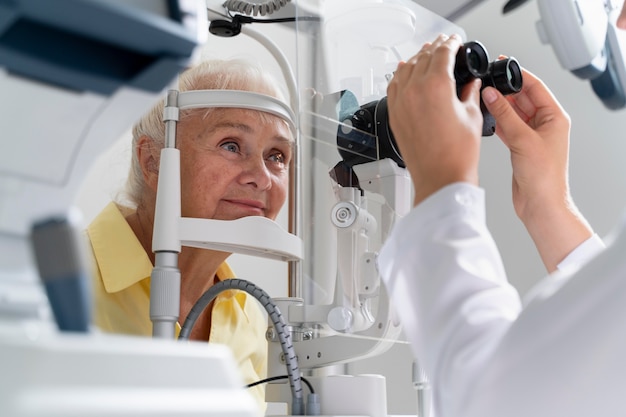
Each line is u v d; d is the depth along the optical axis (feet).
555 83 7.92
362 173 3.89
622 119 7.44
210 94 4.24
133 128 5.49
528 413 1.77
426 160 2.25
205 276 5.48
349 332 3.79
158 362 1.42
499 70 3.26
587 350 1.72
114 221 5.18
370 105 3.89
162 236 3.84
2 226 1.60
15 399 1.24
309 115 3.87
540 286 1.93
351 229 3.86
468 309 1.96
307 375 4.10
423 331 2.04
